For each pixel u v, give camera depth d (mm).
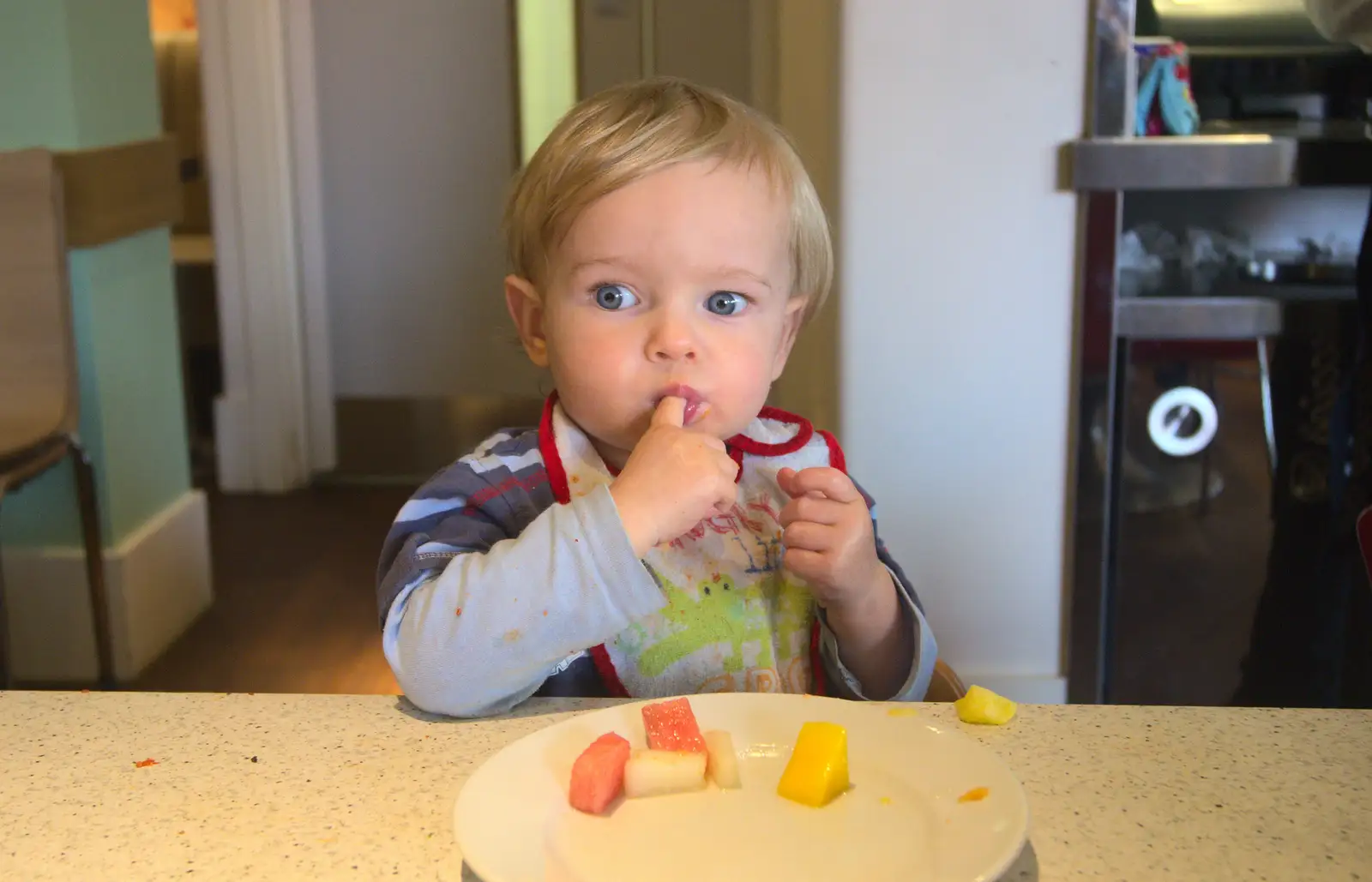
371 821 567
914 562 1882
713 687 917
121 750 642
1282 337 1778
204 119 3434
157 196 2475
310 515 3387
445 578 725
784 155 869
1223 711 687
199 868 525
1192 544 1854
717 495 720
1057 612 1896
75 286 2227
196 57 4094
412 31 3490
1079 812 572
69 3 2158
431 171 3572
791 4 2623
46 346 2018
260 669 2381
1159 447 1824
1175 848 540
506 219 945
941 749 596
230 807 579
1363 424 1660
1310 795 587
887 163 1759
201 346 3961
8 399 2016
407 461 3746
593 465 908
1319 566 1825
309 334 3631
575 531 702
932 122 1746
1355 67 1819
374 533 3229
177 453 2650
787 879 507
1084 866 525
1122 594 1879
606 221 792
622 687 914
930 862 507
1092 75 1719
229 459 3607
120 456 2365
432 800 589
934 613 1897
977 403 1829
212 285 3908
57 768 620
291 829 559
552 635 700
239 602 2746
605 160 798
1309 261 1881
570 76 3504
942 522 1867
